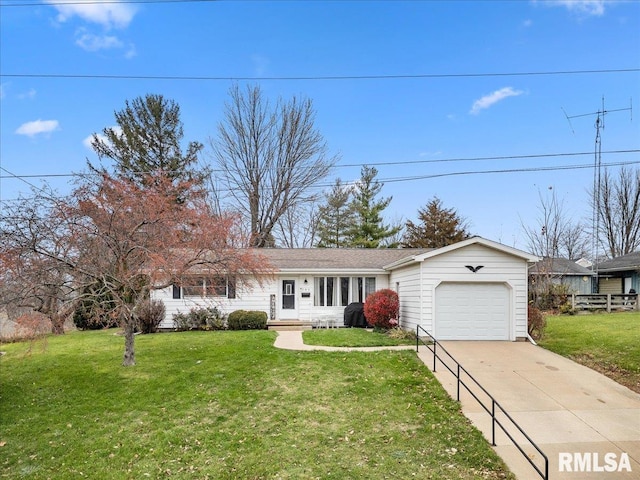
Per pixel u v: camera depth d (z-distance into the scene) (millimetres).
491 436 7652
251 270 12430
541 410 8797
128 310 11188
